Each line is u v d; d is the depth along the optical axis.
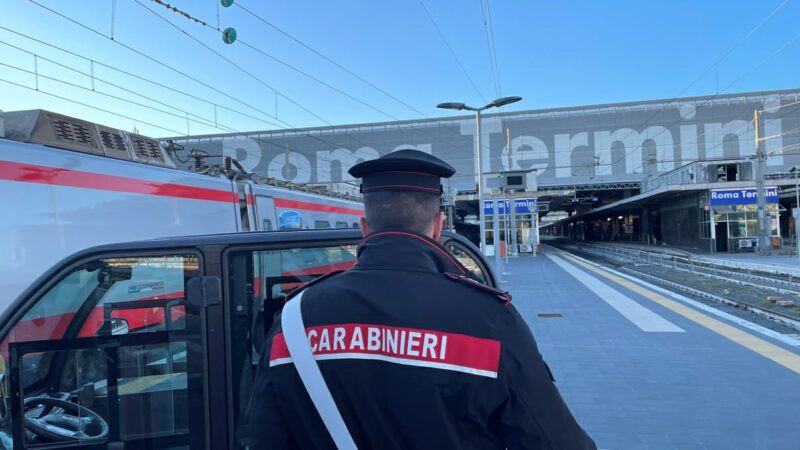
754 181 36.59
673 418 5.18
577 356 7.71
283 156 62.66
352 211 13.93
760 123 56.28
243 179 9.02
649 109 57.84
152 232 6.39
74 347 2.21
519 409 1.16
